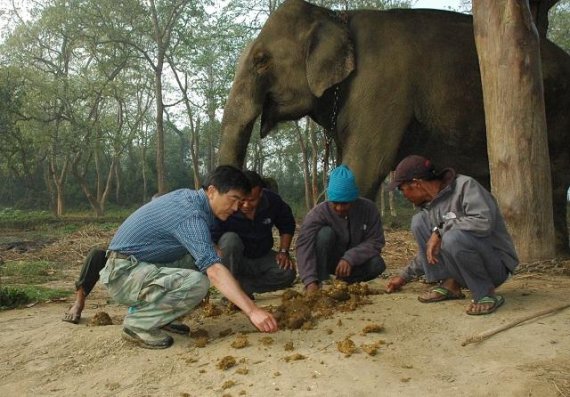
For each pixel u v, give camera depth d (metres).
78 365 3.93
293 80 7.70
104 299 6.70
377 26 7.61
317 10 7.86
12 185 41.38
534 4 8.42
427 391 3.09
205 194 3.96
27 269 9.91
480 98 7.51
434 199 4.17
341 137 7.57
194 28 26.42
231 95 7.91
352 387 3.19
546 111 7.78
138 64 29.48
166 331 4.28
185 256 4.23
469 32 7.76
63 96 25.67
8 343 4.49
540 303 4.27
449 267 4.17
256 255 4.92
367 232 4.99
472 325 3.88
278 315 4.23
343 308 4.36
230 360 3.57
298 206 36.69
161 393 3.39
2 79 24.47
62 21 26.33
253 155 37.22
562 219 7.95
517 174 6.03
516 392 2.99
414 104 7.45
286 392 3.21
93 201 28.23
